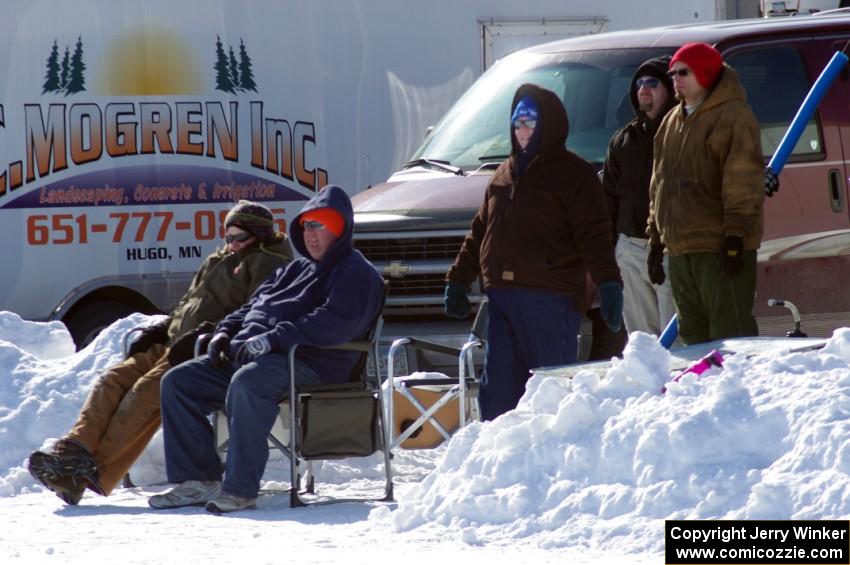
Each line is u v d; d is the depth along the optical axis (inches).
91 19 1680.6
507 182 1126.4
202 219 1723.7
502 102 1536.7
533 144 1109.1
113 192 1686.8
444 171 1489.9
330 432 1086.4
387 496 1109.7
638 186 1302.9
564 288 1111.6
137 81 1697.8
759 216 1126.4
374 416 1101.1
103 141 1684.3
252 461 1063.0
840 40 1472.7
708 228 1144.8
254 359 1077.8
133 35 1696.6
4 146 1647.4
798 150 1409.9
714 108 1137.4
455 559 810.2
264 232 1214.3
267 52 1756.9
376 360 1114.1
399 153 1813.5
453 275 1186.0
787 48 1456.7
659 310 1286.9
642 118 1304.1
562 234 1110.4
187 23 1718.8
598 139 1429.6
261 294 1140.5
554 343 1110.4
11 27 1651.1
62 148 1668.3
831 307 1402.6
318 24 1779.0
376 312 1112.2
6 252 1651.1
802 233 1390.3
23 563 854.5
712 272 1144.2
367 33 1798.7
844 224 1406.3
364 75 1798.7
